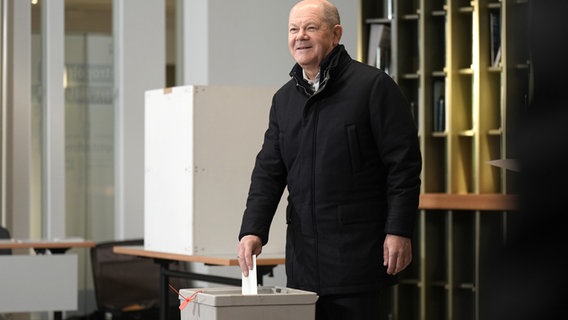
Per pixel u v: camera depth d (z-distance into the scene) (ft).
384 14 23.03
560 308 1.24
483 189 22.07
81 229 25.72
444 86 22.75
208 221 14.39
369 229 9.87
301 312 9.22
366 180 9.92
